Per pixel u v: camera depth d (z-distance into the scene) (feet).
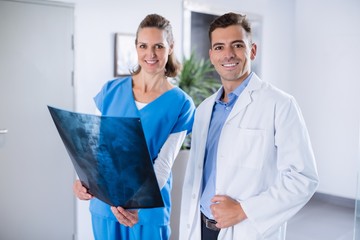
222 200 3.85
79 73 9.46
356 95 13.69
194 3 11.94
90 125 3.39
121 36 10.10
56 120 3.85
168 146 5.29
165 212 5.38
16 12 8.51
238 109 4.13
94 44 9.68
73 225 9.66
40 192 9.14
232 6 13.17
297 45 15.40
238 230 3.95
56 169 9.32
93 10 9.59
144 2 10.64
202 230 4.51
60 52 9.12
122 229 5.20
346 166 13.98
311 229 11.39
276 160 3.93
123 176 3.53
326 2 14.42
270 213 3.66
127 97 5.32
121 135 3.27
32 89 8.86
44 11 8.81
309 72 15.05
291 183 3.62
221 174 4.10
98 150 3.48
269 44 14.70
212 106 4.62
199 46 12.29
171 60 5.48
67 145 3.95
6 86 8.56
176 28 11.59
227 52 4.03
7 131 8.63
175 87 5.52
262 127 3.93
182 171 8.73
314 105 14.90
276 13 14.87
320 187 14.70
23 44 8.66
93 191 4.16
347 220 12.26
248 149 3.93
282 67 15.34
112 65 10.08
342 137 14.10
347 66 13.93
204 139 4.55
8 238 8.81
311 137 14.98
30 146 8.95
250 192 3.89
